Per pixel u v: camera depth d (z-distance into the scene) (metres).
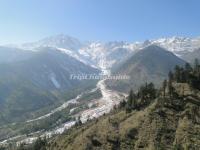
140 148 193.88
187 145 185.50
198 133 194.25
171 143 192.12
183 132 195.38
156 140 194.88
